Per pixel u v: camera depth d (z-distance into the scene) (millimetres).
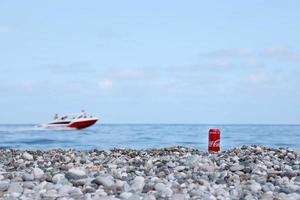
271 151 12750
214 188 6648
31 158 11102
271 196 5992
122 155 12102
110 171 8281
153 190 6418
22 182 6957
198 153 12625
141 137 32844
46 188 6484
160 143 24672
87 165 9312
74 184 6758
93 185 6656
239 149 13633
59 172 8102
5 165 9672
